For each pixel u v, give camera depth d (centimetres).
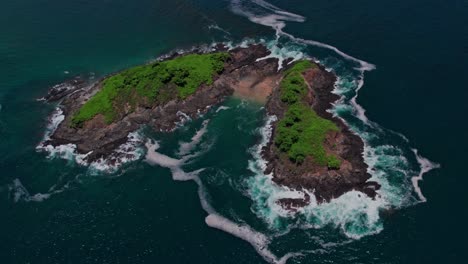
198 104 13188
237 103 13275
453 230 9750
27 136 12825
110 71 15088
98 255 9700
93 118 12712
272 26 16400
